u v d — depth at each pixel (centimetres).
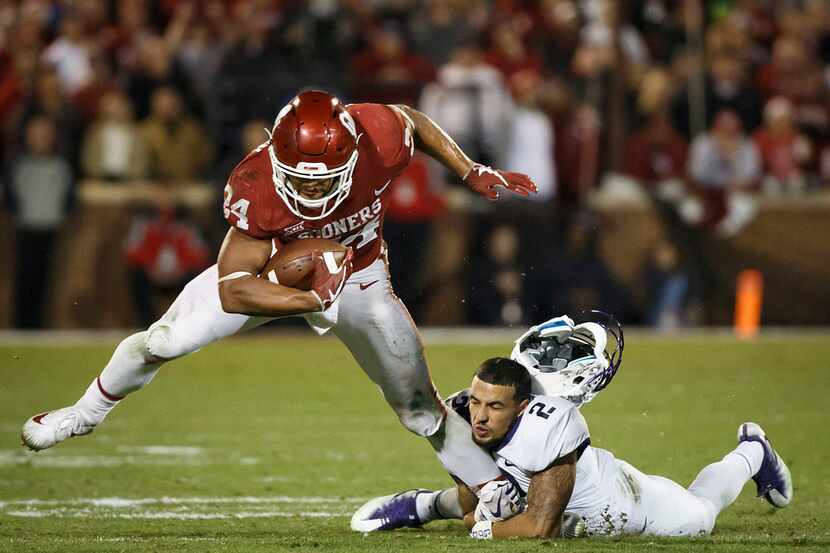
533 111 4588
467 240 4656
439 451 1792
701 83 5006
